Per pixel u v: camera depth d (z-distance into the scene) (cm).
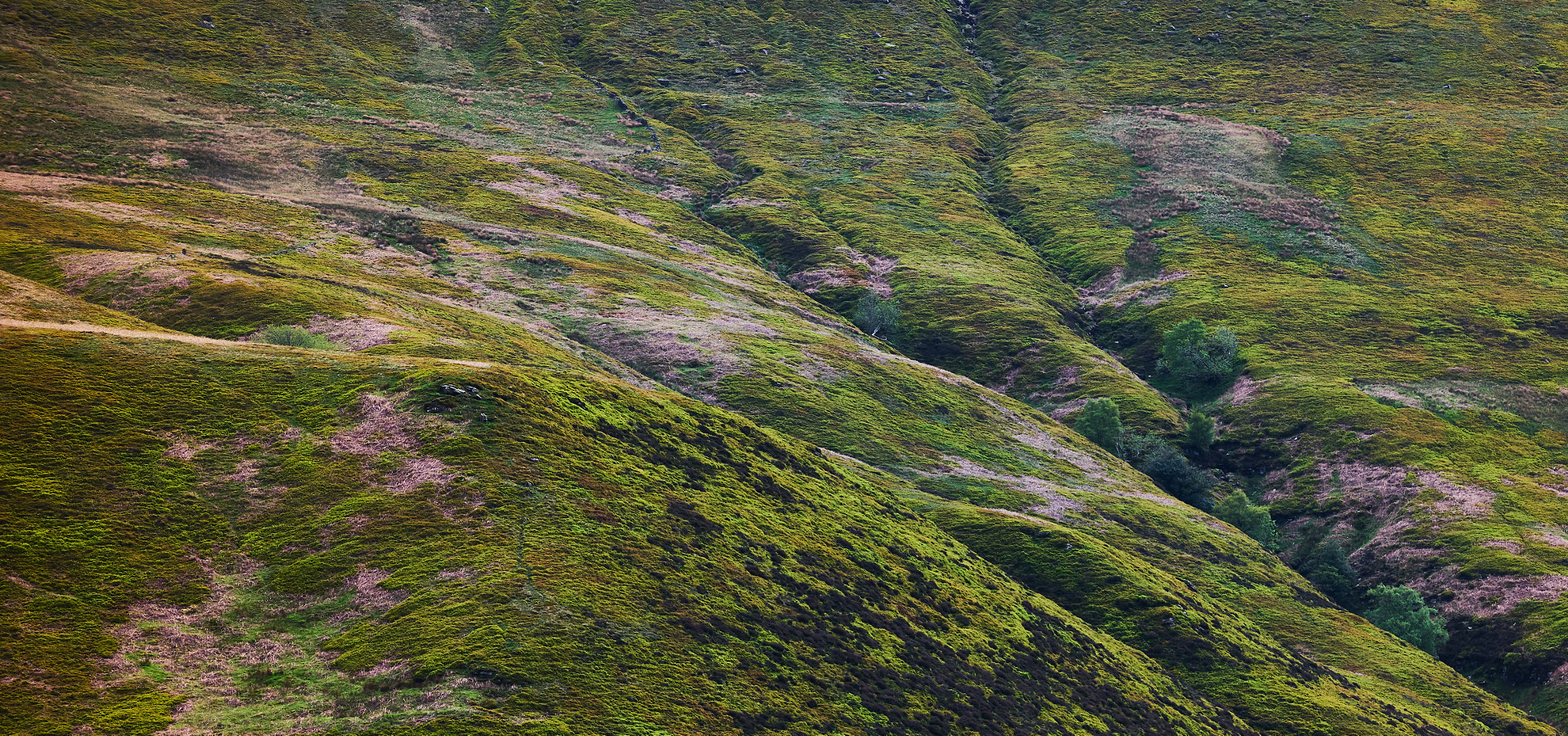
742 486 7500
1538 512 12838
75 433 5838
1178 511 12169
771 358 13238
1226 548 11519
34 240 10956
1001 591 8162
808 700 5178
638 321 13550
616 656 4775
